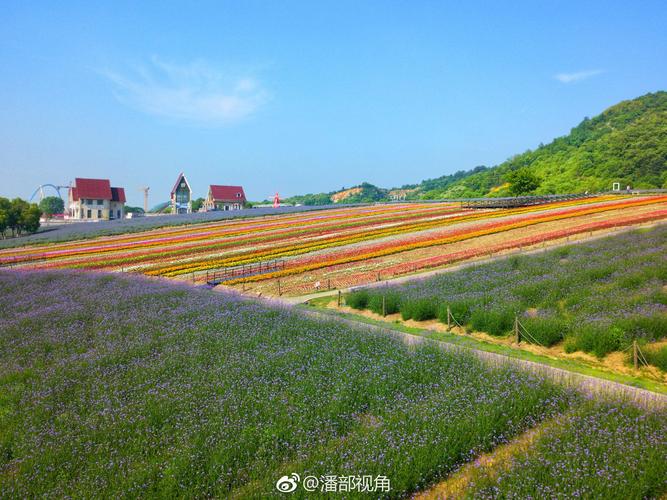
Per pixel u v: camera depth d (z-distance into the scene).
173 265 44.09
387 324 22.97
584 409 10.28
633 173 106.81
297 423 10.34
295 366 13.74
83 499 8.06
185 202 135.50
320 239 54.91
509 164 164.25
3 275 33.25
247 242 55.84
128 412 11.21
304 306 28.03
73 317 20.33
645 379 14.45
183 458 8.98
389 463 8.61
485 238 47.22
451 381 12.26
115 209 124.00
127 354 15.22
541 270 27.06
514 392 11.22
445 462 8.93
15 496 8.28
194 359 14.41
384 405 11.26
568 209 61.09
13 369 14.45
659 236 32.97
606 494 7.48
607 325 17.02
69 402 11.93
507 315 19.61
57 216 164.12
